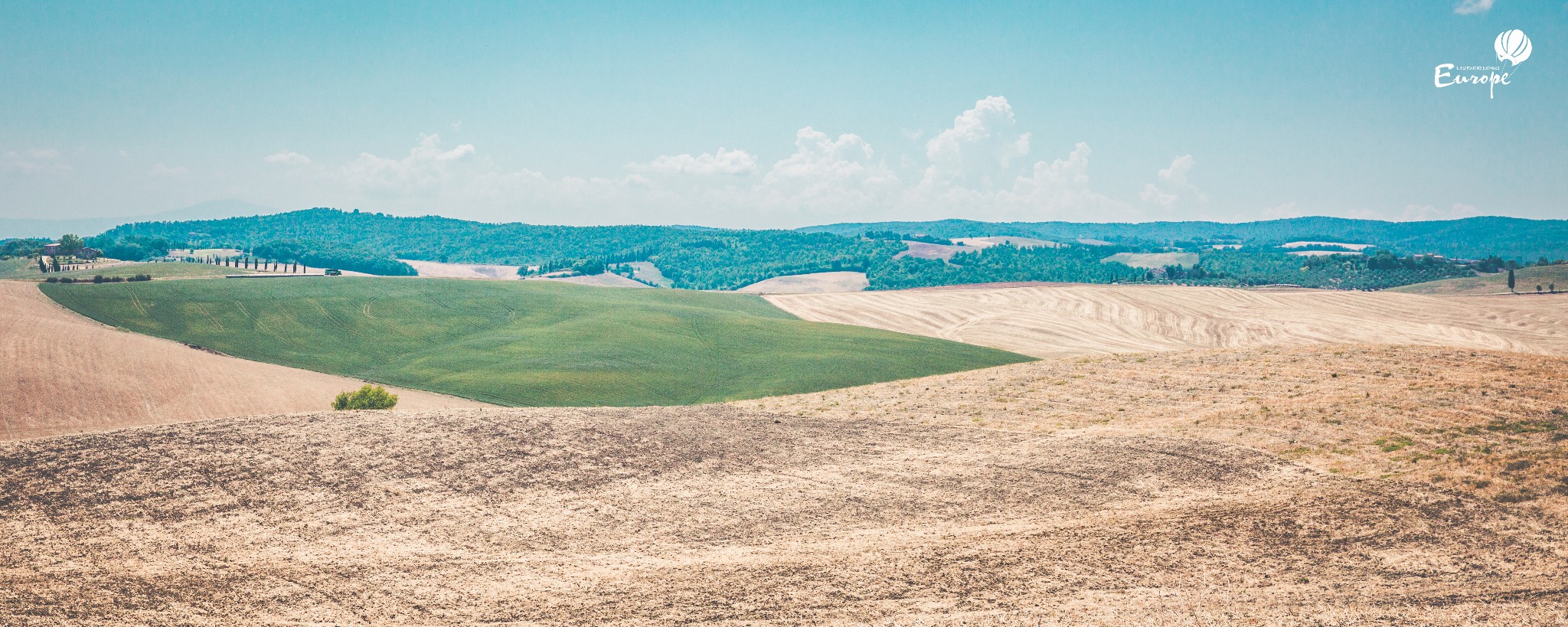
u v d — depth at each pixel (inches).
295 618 641.6
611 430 1193.4
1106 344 4205.2
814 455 1093.1
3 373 2165.4
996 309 5068.9
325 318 3754.9
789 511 880.9
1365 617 607.8
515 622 636.7
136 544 780.6
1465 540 732.0
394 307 4035.4
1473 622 593.9
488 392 2780.5
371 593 685.9
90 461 1000.2
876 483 973.2
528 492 935.7
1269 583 673.0
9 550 758.5
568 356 3275.1
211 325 3513.8
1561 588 639.8
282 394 2442.2
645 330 3789.4
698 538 808.9
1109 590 669.9
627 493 938.1
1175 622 609.0
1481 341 4185.5
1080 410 1296.8
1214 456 1011.3
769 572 723.4
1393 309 5019.7
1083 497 898.7
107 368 2361.0
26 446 1056.8
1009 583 687.7
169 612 648.4
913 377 3070.9
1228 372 1464.1
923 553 757.9
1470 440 967.6
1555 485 823.7
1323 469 936.9
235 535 805.2
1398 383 1261.1
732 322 4072.3
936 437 1178.0
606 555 768.9
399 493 922.7
